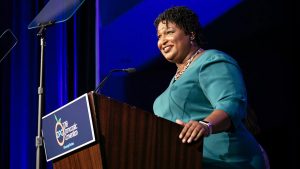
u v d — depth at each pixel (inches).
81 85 207.0
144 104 204.7
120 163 74.3
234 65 93.8
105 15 213.2
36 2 213.3
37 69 210.2
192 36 103.2
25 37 211.5
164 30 103.3
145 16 209.6
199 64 95.9
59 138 83.0
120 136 75.0
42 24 131.3
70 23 210.7
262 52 182.9
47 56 208.8
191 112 94.7
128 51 209.9
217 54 95.6
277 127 176.4
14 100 208.4
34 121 207.0
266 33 183.5
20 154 206.2
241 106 86.7
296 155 172.1
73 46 208.8
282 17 181.6
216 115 83.0
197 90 94.7
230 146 91.7
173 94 97.0
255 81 182.2
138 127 76.7
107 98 75.2
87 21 210.8
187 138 78.7
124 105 76.2
